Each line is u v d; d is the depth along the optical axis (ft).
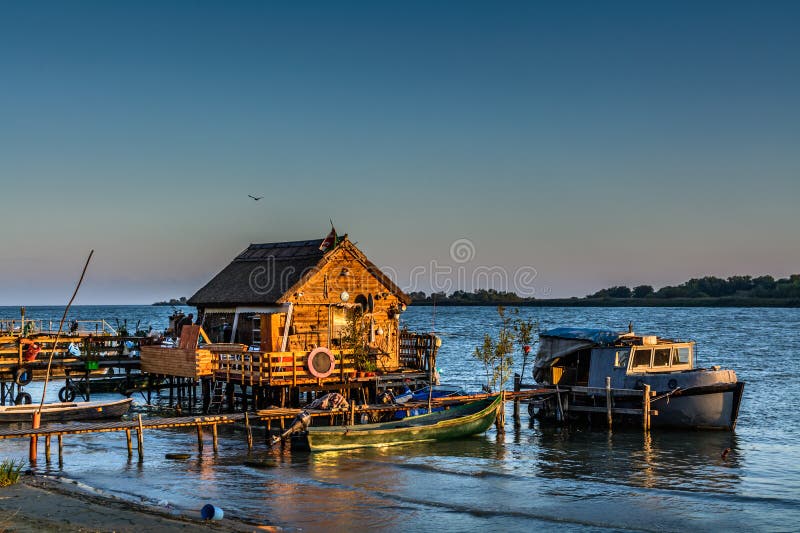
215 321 153.89
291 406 125.39
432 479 90.99
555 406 132.46
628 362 127.24
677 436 119.75
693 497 84.23
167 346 149.89
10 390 154.81
